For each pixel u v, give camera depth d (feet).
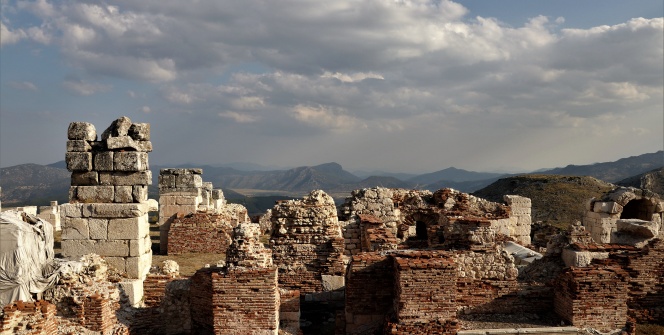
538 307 44.11
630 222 54.75
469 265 45.29
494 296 44.09
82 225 48.34
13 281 35.40
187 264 69.77
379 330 42.50
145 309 43.09
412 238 78.33
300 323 48.75
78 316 37.50
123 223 48.37
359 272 43.60
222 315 39.93
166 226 81.15
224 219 80.94
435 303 39.40
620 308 40.83
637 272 46.73
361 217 66.23
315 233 56.95
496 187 206.59
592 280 40.68
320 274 56.18
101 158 49.37
